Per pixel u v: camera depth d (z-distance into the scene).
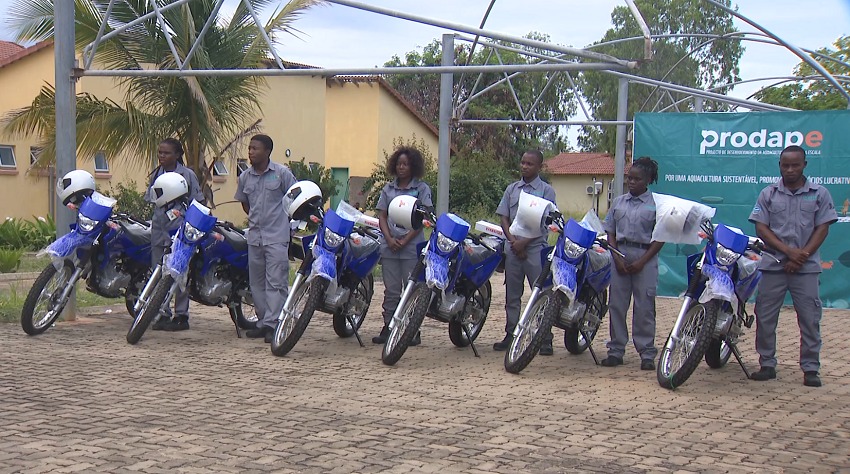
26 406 5.94
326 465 4.81
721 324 7.32
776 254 7.45
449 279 7.96
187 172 9.12
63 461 4.75
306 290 8.21
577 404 6.46
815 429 5.89
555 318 7.48
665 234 7.29
